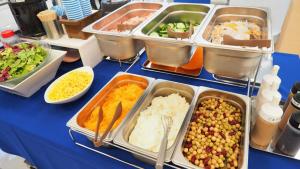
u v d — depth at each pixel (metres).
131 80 1.01
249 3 2.26
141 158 0.71
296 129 0.62
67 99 0.94
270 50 0.73
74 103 1.02
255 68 0.85
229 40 0.80
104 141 0.70
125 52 1.06
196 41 0.84
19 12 1.22
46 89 1.10
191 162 0.64
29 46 1.22
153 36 0.93
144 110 0.85
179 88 0.91
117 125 0.76
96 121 0.82
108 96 0.95
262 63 0.95
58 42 1.22
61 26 1.25
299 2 1.94
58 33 1.25
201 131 0.73
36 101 1.07
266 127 0.65
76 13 1.15
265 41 0.75
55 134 0.87
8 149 1.26
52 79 1.20
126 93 0.94
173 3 1.28
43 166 1.13
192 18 1.25
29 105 1.05
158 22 1.16
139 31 0.98
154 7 1.33
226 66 0.85
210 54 0.85
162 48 0.93
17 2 1.19
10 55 1.13
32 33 1.30
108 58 1.33
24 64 1.08
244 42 0.78
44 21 1.19
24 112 1.01
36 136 0.89
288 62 1.12
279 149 0.71
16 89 1.00
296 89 0.72
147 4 1.34
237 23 1.07
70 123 0.76
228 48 0.78
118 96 0.94
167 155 0.63
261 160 0.69
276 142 0.72
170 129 0.75
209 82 1.04
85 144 0.81
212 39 0.92
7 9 2.11
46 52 1.16
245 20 1.11
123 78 1.01
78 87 1.02
